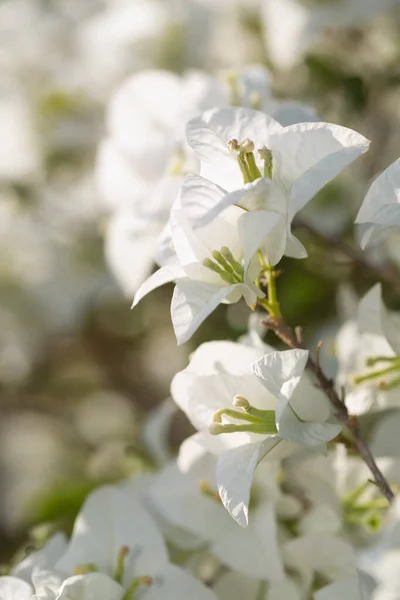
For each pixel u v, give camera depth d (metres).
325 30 1.10
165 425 1.00
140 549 0.85
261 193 0.78
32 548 0.93
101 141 1.17
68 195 1.20
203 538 0.86
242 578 0.86
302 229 0.97
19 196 1.20
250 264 0.79
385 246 0.97
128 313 1.25
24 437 1.45
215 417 0.80
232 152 0.80
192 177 0.77
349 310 0.96
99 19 1.19
